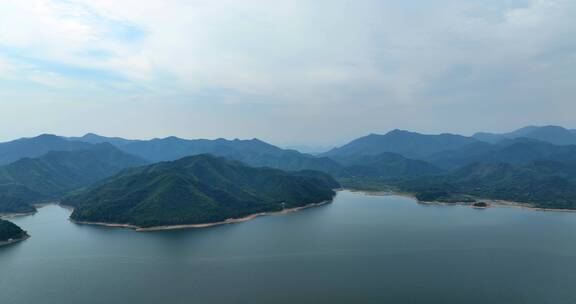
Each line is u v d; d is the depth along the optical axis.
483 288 151.50
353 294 146.25
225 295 146.62
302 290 150.62
